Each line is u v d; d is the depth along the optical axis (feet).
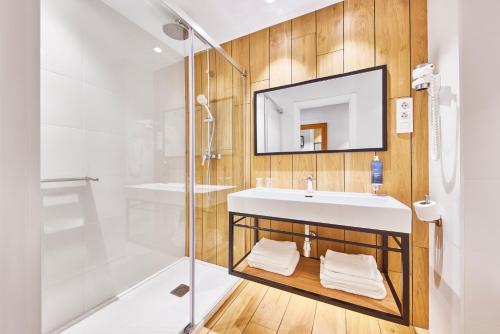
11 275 0.87
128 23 5.11
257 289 5.10
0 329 0.83
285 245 4.76
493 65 2.63
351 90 4.59
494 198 2.62
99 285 4.60
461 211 2.77
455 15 2.89
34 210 0.94
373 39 4.40
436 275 3.61
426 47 4.00
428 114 3.95
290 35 5.24
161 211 5.97
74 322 4.12
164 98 6.00
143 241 5.51
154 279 5.62
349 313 4.28
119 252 4.99
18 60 0.90
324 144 4.86
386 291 3.61
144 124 5.54
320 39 4.90
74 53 4.17
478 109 2.69
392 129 4.25
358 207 3.22
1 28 0.85
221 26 5.45
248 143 5.72
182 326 4.05
